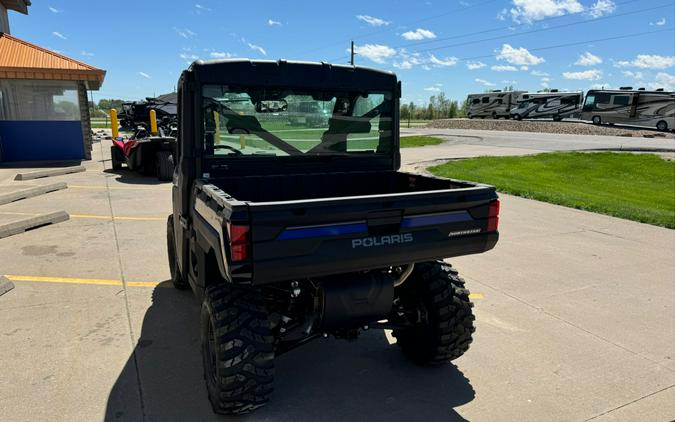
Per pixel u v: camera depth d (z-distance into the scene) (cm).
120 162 1438
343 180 399
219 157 355
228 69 341
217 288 292
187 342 388
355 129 398
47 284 506
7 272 540
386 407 312
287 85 361
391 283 302
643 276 576
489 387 338
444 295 333
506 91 5241
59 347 375
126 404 306
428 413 307
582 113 4019
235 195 359
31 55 1544
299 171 383
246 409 285
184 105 344
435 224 288
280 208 244
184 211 362
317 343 400
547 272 587
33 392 315
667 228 823
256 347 273
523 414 308
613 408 316
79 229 733
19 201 943
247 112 356
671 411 313
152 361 358
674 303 495
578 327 437
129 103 2767
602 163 1834
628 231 797
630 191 1333
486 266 607
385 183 420
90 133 1717
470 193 299
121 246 646
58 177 1278
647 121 3544
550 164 1805
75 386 324
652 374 359
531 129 3978
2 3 1766
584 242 727
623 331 430
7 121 1559
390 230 275
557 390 336
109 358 361
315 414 302
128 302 464
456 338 340
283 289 306
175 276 478
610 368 366
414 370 359
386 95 403
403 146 2566
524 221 866
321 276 281
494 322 445
